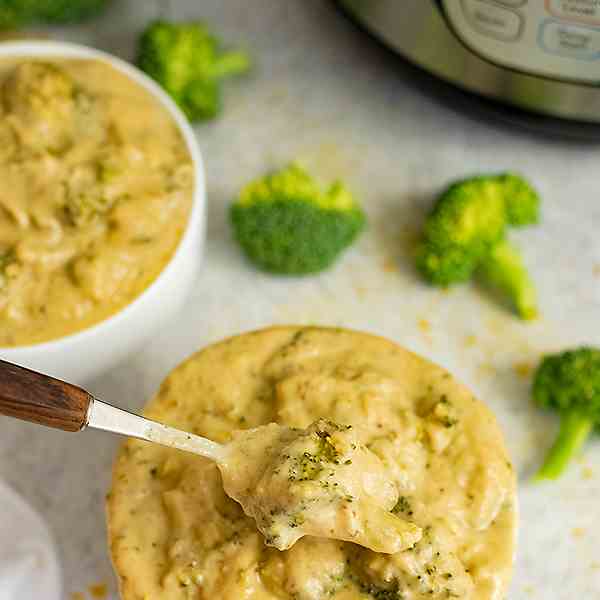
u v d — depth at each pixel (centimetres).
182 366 57
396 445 54
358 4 66
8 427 64
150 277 60
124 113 62
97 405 51
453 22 63
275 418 55
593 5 59
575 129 66
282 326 58
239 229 65
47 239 59
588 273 67
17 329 58
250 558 53
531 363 65
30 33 73
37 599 60
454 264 65
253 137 71
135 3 73
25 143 61
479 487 54
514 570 61
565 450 62
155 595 53
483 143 70
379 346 57
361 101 71
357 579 53
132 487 55
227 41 73
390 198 69
